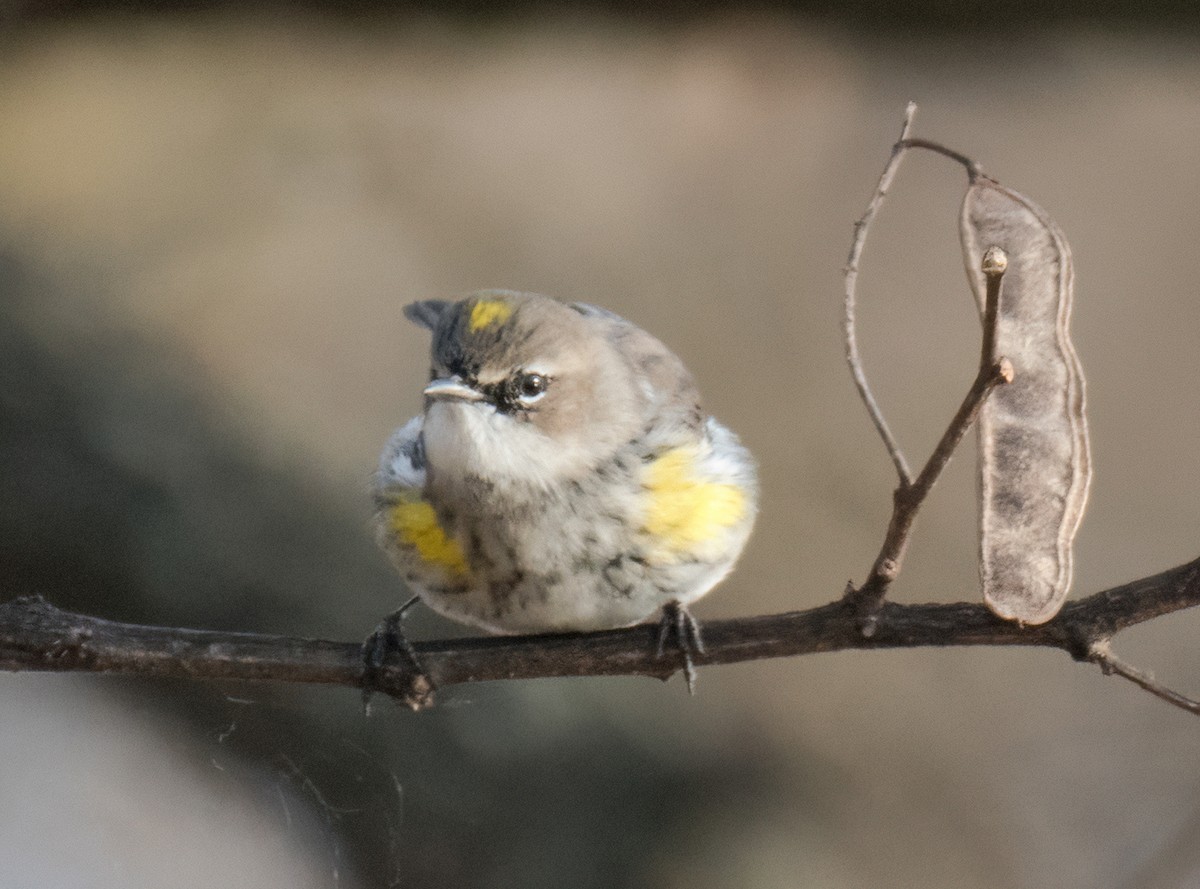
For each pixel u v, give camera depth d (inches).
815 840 518.0
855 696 562.6
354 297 660.7
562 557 275.7
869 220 198.5
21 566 442.6
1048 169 788.0
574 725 472.1
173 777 441.4
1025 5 763.4
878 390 680.4
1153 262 762.2
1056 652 600.4
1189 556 653.9
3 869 409.1
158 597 450.3
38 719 445.7
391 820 442.0
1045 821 548.4
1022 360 210.4
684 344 692.7
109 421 477.4
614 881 456.8
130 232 656.4
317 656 254.8
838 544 621.3
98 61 771.4
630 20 805.2
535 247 724.0
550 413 276.2
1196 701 217.2
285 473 496.1
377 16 797.2
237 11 791.7
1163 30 764.0
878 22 795.4
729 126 778.8
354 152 746.8
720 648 253.6
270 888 424.2
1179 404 710.5
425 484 280.2
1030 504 210.8
